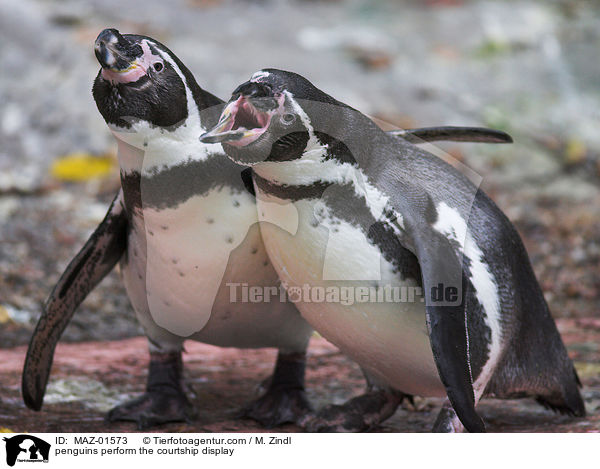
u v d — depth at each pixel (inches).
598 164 920.3
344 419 388.8
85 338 586.6
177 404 408.2
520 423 406.0
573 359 499.2
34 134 933.8
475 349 340.2
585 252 753.6
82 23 1135.6
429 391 369.1
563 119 1018.7
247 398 448.5
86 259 390.0
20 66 1044.5
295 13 1274.6
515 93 1072.8
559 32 1235.2
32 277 678.5
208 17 1222.9
